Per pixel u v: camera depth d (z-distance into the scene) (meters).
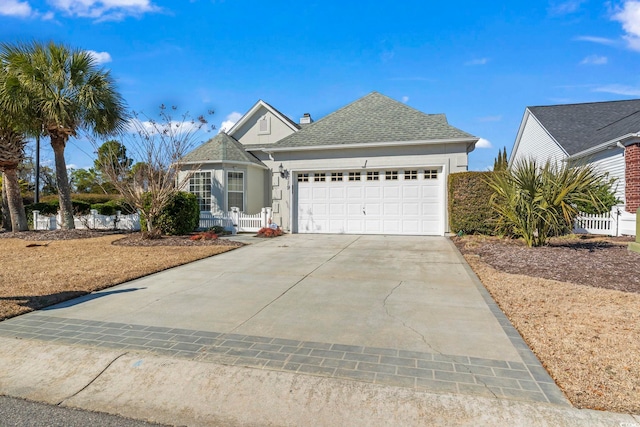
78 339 3.96
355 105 15.72
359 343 3.79
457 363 3.32
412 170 13.20
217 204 15.64
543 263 7.19
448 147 12.82
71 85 12.90
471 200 11.98
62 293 5.70
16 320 4.58
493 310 4.79
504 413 2.61
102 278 6.69
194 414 2.81
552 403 2.68
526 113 21.86
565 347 3.57
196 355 3.54
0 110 12.62
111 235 14.27
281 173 14.38
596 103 20.50
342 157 13.76
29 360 3.57
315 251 9.73
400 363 3.34
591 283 5.83
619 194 13.33
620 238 11.23
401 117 14.38
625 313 4.41
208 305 5.17
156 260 8.47
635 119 14.38
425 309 4.88
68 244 11.51
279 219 14.41
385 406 2.75
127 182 12.25
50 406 2.94
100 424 2.71
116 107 13.95
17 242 12.33
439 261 8.18
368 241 11.56
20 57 12.28
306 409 2.78
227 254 9.45
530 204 8.88
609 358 3.31
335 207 14.01
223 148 16.11
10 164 14.74
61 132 13.65
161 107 12.38
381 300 5.31
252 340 3.90
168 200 12.67
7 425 2.69
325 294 5.67
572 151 16.20
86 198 25.50
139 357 3.52
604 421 2.49
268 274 7.10
